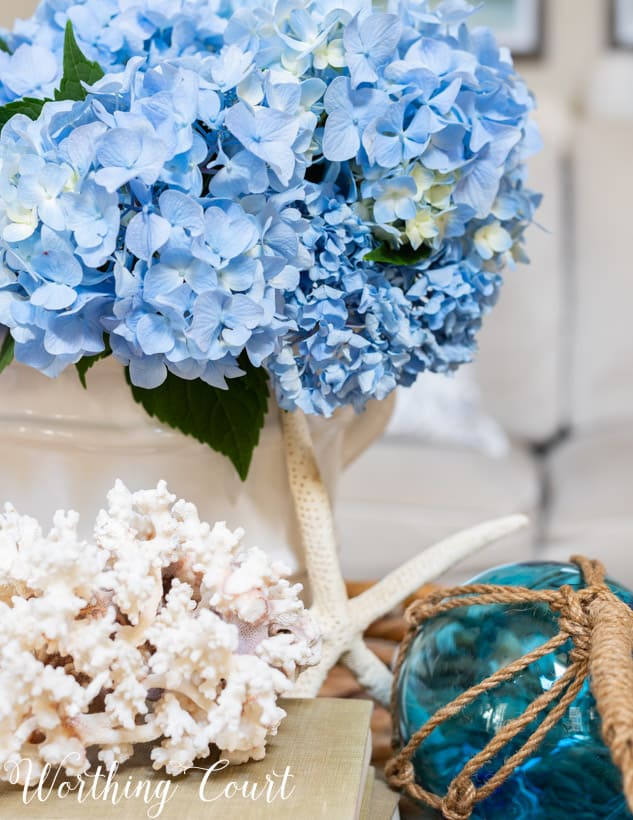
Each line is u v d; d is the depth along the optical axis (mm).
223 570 647
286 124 658
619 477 1969
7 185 656
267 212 670
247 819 613
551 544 1801
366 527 1806
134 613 631
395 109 682
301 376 715
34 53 723
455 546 778
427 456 2031
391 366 726
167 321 658
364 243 703
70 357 667
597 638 638
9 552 643
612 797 659
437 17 724
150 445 726
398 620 872
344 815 614
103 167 646
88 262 646
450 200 710
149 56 711
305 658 652
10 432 727
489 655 687
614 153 2357
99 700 645
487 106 716
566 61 2699
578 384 2307
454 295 720
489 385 2311
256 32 688
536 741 656
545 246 2314
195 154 653
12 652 613
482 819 681
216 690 637
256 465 752
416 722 703
